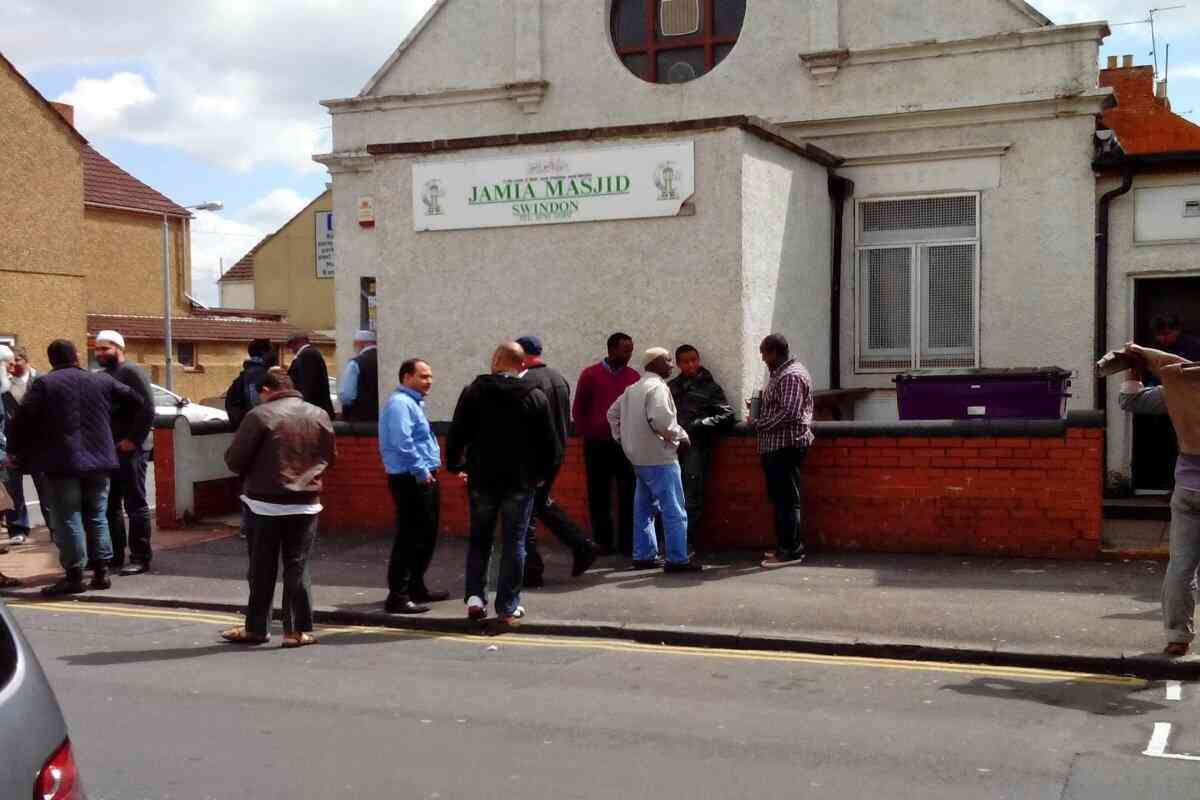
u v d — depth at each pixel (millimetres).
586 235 10953
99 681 6766
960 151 12250
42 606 9164
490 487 8148
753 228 10664
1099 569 9086
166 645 7777
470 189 11344
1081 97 11711
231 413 12164
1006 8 12117
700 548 10477
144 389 10133
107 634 8141
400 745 5500
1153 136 12742
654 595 8719
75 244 32125
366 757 5332
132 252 42594
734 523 10422
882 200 12609
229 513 12648
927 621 7711
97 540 9484
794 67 12906
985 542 9688
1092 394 11859
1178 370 6613
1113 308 11867
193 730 5766
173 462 12203
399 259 11648
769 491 9711
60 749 3025
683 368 10141
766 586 8875
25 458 9328
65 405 9258
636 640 7805
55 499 9352
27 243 30797
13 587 9805
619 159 10789
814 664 7098
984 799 4723
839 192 12625
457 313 11453
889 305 12648
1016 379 9977
